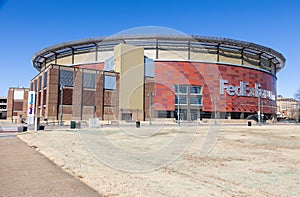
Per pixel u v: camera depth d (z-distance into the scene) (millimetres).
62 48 70500
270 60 83500
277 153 11906
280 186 6172
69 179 6367
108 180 6309
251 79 70625
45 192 5301
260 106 71875
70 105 47281
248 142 16953
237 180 6727
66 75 48000
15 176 6672
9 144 14547
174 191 5520
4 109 104438
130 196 5109
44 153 10695
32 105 24906
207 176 7121
